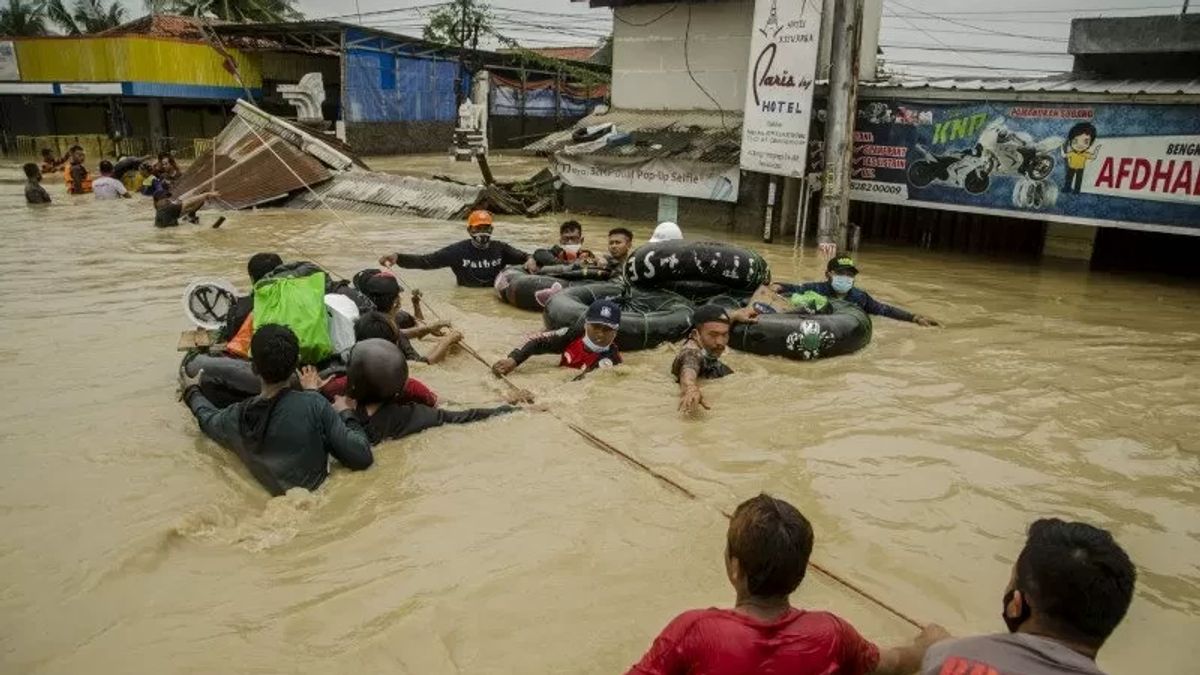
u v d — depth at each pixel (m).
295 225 15.64
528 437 5.48
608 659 3.29
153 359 7.03
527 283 9.17
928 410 6.34
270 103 33.84
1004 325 9.34
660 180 16.97
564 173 18.39
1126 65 14.37
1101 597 2.16
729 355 7.67
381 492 4.67
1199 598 3.89
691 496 4.71
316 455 4.71
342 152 21.03
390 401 5.41
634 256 8.79
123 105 35.03
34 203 17.42
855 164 15.07
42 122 36.31
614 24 19.59
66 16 44.69
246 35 30.73
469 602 3.65
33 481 4.74
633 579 3.87
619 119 19.52
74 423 5.61
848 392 6.71
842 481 5.02
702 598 3.72
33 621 3.46
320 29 29.47
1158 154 12.48
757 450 5.44
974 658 2.22
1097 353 8.20
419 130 33.94
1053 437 5.86
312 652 3.31
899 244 15.71
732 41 17.97
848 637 2.60
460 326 8.57
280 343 4.66
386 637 3.39
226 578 3.81
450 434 5.45
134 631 3.41
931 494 4.89
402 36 31.20
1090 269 13.49
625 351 7.63
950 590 3.89
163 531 4.10
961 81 14.80
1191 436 5.96
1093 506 4.81
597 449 5.34
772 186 15.03
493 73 36.62
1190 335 9.10
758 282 8.80
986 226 15.13
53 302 9.02
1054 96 13.10
